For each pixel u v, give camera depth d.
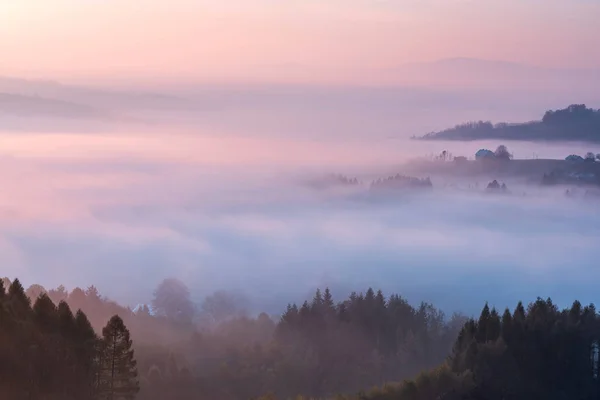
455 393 65.69
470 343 69.06
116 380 60.41
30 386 56.12
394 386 69.31
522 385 67.94
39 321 60.78
